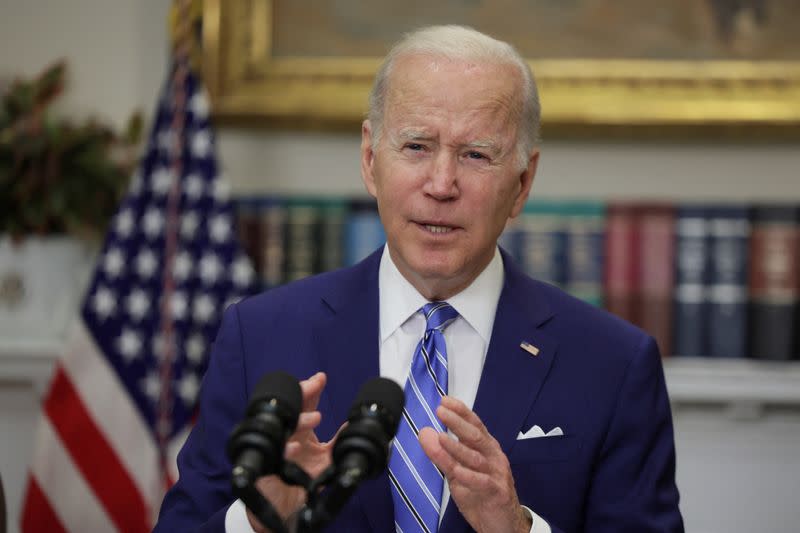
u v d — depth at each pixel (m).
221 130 13.54
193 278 12.23
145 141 13.55
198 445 7.26
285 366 7.26
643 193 13.41
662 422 7.28
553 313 7.49
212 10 13.18
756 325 12.55
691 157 13.35
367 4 13.39
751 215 12.59
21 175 12.67
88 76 13.72
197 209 12.30
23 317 12.83
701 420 13.16
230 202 12.34
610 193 13.41
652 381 7.30
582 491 6.96
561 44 13.23
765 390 12.48
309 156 13.59
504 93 6.73
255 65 13.34
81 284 13.17
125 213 12.28
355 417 4.77
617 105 13.02
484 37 6.91
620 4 13.17
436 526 6.69
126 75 13.69
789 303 12.46
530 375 7.14
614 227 12.71
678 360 12.66
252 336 7.45
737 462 13.15
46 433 11.96
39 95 13.19
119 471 11.98
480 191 6.64
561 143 13.43
